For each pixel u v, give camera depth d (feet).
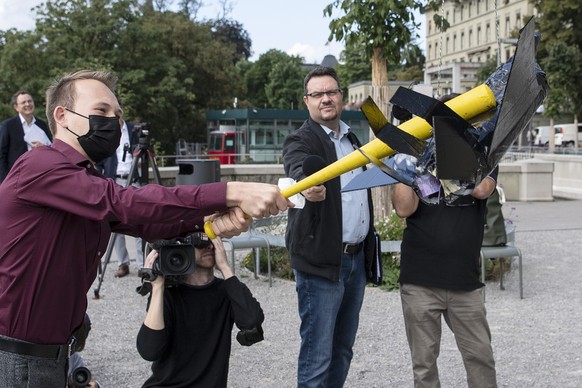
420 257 11.95
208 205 6.39
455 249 11.74
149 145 24.31
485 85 6.23
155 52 117.60
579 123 156.97
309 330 11.77
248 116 112.57
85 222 7.09
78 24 108.17
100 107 7.22
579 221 45.65
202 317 10.90
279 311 22.45
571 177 73.20
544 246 35.70
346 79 189.37
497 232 24.56
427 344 12.10
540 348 18.54
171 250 8.66
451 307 11.98
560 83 107.34
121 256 27.32
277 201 6.39
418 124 6.34
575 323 21.07
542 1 116.57
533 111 5.95
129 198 6.41
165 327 10.61
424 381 12.17
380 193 29.84
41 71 103.60
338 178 11.71
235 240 25.76
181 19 140.56
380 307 22.89
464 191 6.21
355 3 28.71
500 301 24.02
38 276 6.87
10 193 6.78
